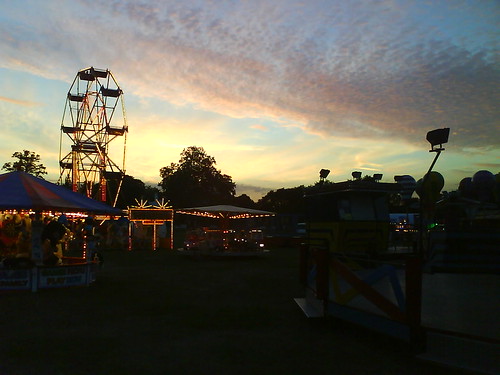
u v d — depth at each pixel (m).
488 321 5.87
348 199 13.47
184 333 6.93
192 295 10.54
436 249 11.36
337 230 13.24
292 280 13.28
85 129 42.41
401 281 6.46
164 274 14.88
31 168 47.72
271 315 8.23
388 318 5.96
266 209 65.69
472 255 11.01
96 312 8.55
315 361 5.55
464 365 5.00
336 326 7.37
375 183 13.49
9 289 11.02
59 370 5.22
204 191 78.69
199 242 21.88
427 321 5.86
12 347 6.15
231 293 10.83
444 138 7.80
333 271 7.39
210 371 5.20
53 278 11.52
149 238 29.31
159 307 9.03
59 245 13.17
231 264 18.56
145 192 70.44
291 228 32.19
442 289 8.38
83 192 43.75
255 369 5.27
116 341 6.47
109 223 28.02
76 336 6.75
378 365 5.36
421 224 8.77
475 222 13.02
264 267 17.27
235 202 78.69
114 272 15.46
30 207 11.07
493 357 4.85
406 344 5.95
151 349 6.07
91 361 5.55
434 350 5.40
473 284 9.04
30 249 12.30
